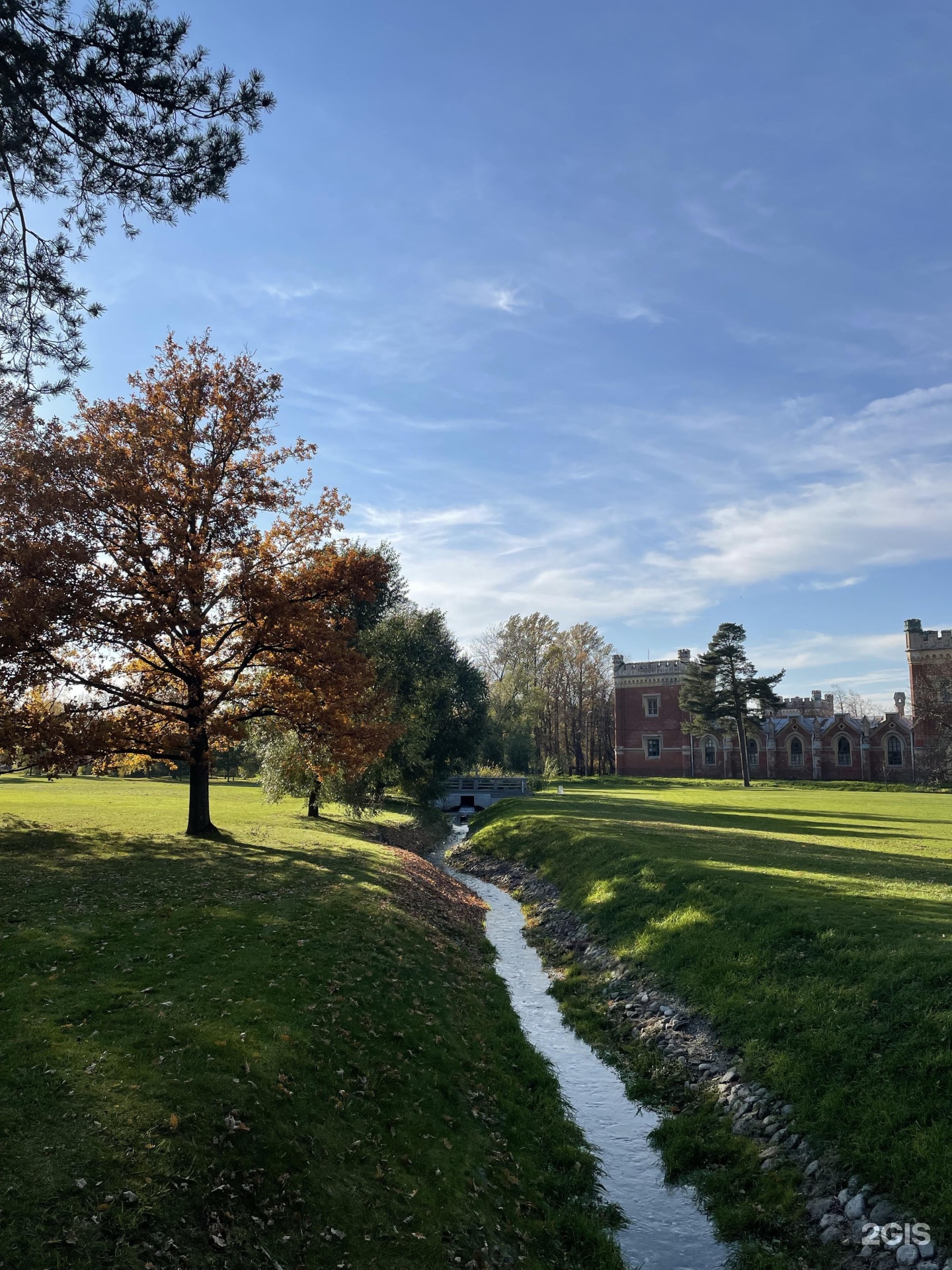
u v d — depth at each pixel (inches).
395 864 951.0
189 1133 287.1
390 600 1803.6
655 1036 513.3
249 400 983.6
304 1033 391.5
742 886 664.4
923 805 1942.7
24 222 429.7
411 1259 274.2
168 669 921.5
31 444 820.6
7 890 602.2
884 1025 397.1
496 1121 402.0
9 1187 239.3
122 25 366.3
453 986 577.0
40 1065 309.9
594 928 759.1
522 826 1391.5
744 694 3159.5
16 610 741.3
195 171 410.3
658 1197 357.1
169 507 894.4
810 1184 336.2
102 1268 222.8
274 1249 256.8
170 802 1473.9
